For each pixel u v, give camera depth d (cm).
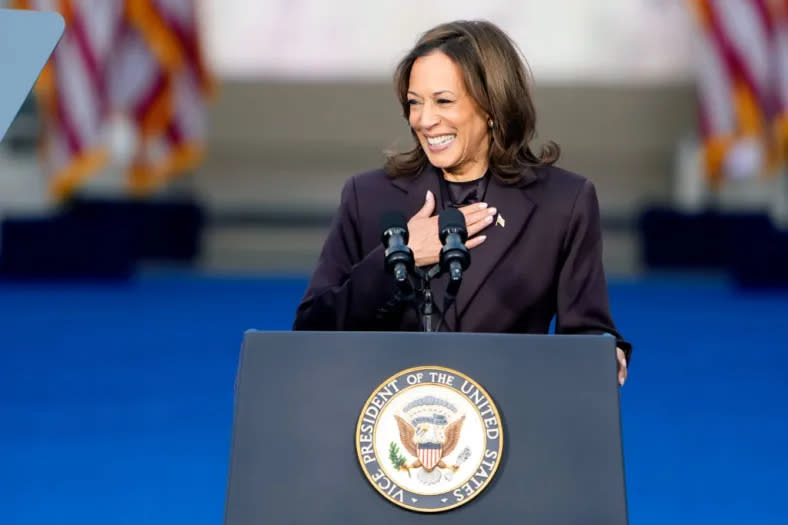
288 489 782
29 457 2152
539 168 1019
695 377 3073
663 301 4769
